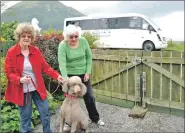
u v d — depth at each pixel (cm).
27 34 329
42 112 351
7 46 669
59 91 624
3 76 500
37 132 447
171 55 488
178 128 444
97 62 593
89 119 478
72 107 386
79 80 379
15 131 445
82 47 409
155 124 461
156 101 512
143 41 1684
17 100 338
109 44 1795
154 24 1675
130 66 539
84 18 1886
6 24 945
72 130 393
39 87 346
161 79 505
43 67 358
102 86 593
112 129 446
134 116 495
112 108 543
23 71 336
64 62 398
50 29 989
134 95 542
